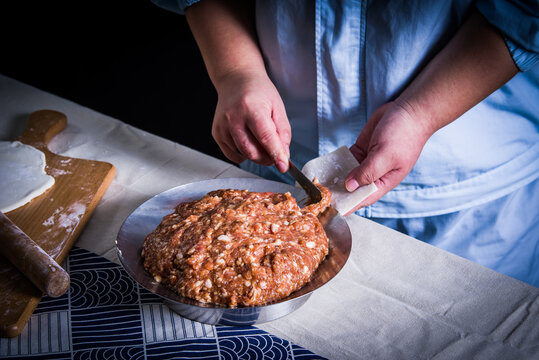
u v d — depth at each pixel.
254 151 0.80
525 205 1.02
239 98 0.81
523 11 0.74
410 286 0.69
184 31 2.49
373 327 0.64
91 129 1.00
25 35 2.48
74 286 0.69
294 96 1.00
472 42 0.79
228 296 0.61
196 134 1.88
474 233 1.01
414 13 0.84
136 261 0.66
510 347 0.62
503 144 0.95
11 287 0.66
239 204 0.70
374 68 0.90
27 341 0.62
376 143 0.79
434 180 0.97
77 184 0.84
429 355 0.61
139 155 0.94
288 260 0.62
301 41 0.92
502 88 0.91
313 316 0.66
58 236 0.74
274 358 0.61
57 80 2.18
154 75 2.20
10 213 0.78
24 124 0.99
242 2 0.97
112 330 0.64
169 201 0.75
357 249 0.75
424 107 0.80
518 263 1.06
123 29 2.51
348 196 0.78
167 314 0.66
